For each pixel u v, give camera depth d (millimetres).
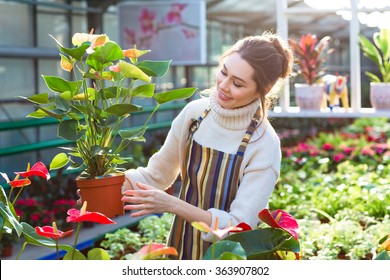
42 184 7574
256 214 2596
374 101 6211
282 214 2561
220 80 2607
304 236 4641
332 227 4742
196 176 2719
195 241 2734
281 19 6211
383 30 6254
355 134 12445
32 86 10531
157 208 2461
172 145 2881
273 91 2791
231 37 18266
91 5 11867
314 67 6426
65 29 11273
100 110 2645
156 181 2910
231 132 2691
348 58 26516
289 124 16797
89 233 6695
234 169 2646
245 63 2529
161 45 12062
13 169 9469
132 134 2674
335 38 23078
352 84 6184
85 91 2645
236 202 2594
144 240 5145
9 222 2348
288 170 8414
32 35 10438
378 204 5543
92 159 2689
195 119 2807
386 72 6305
